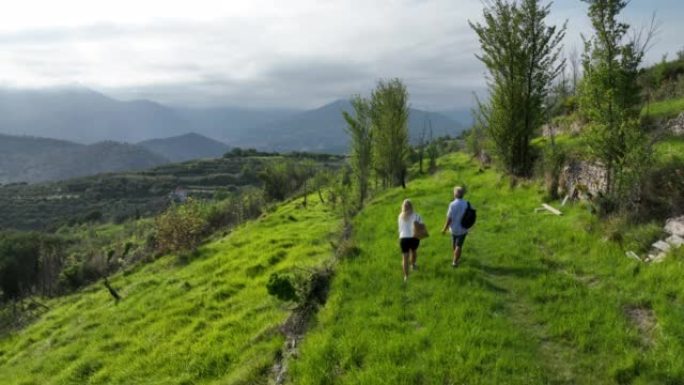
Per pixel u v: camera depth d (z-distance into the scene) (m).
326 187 55.44
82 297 32.22
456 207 15.77
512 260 16.20
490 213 23.64
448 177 39.94
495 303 12.94
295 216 39.56
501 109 31.38
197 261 30.39
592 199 20.09
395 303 13.72
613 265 14.60
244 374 12.49
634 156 17.66
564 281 13.85
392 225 22.94
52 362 19.53
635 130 18.36
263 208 53.28
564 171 24.58
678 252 14.01
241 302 20.31
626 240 15.84
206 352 15.93
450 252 17.66
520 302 13.20
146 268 33.59
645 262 14.41
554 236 18.23
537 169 28.44
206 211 50.50
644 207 17.20
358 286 15.27
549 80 30.88
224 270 25.78
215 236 40.25
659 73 37.31
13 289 68.50
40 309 34.56
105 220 151.50
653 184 17.31
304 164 72.75
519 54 30.34
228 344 15.96
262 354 13.61
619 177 18.45
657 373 9.23
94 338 20.75
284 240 29.77
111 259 50.75
